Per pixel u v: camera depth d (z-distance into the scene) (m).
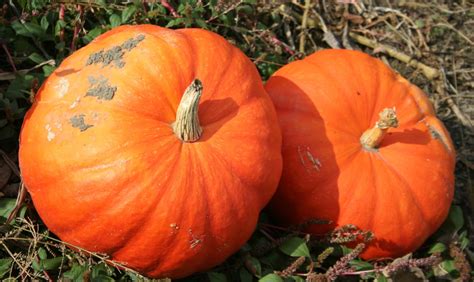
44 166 0.84
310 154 0.96
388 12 1.43
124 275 0.93
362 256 1.02
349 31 1.39
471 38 1.43
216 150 0.85
